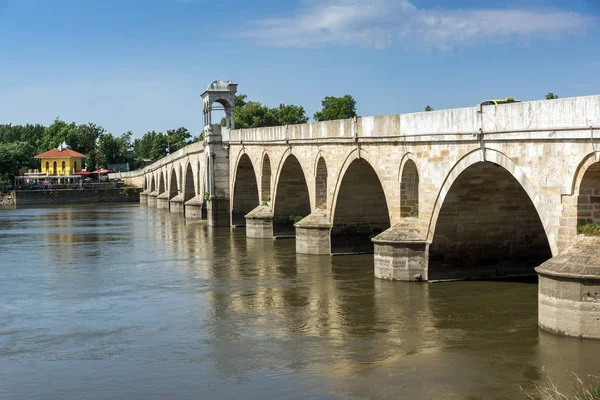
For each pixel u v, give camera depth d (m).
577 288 26.06
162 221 88.62
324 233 50.22
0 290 40.75
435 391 22.64
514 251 39.09
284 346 28.00
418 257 38.56
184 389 23.64
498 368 24.38
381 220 50.41
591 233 27.00
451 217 37.28
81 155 188.75
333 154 49.00
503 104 31.12
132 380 24.70
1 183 166.38
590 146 26.42
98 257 53.84
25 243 64.56
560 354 25.12
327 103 153.00
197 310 34.59
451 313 31.95
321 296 36.47
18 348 28.94
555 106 28.02
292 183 61.62
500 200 37.22
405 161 39.66
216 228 75.75
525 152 29.88
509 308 32.47
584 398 21.39
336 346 27.73
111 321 32.94
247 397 22.75
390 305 33.84
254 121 150.25
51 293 39.69
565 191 27.77
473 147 33.50
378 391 22.83
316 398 22.45
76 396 23.38
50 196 146.62
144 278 43.84
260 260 49.41
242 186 75.38
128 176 168.38
